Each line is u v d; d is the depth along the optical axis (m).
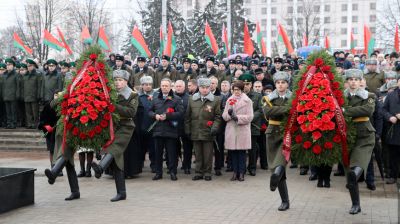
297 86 7.17
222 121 11.12
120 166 8.30
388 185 9.98
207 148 10.59
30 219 7.20
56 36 37.94
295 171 11.72
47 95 15.88
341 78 7.10
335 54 16.94
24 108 17.30
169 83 10.72
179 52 35.53
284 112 7.23
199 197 8.78
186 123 10.78
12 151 15.60
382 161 10.80
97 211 7.68
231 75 14.86
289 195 8.91
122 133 8.24
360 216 7.31
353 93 7.36
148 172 11.78
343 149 6.83
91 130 7.85
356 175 6.71
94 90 7.84
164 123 10.56
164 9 23.78
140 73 15.27
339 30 80.94
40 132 16.27
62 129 8.11
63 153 8.03
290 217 7.26
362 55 19.66
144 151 11.75
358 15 80.12
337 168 11.38
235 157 10.55
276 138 7.45
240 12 40.56
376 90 12.90
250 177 10.98
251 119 10.39
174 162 10.73
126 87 8.34
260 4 81.50
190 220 7.10
